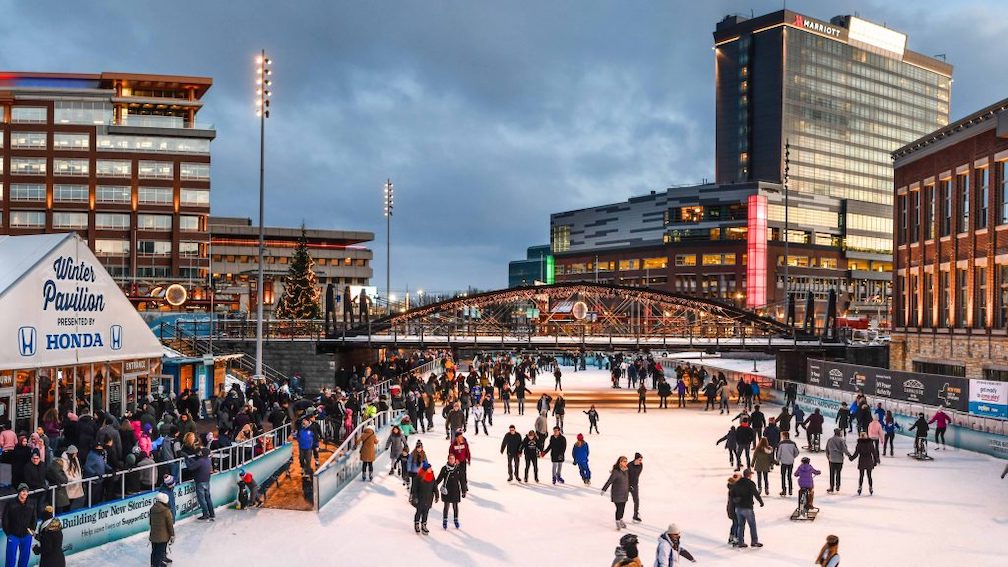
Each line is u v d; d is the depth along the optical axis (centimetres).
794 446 2228
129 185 10112
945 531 1866
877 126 18850
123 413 2602
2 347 2036
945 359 4509
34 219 9925
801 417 3284
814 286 14962
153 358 2789
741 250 14438
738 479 1731
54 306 2238
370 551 1664
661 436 3309
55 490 1530
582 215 17425
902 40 19238
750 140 17938
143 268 10088
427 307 5559
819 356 5312
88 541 1575
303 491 2089
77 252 2345
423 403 3400
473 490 2294
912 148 4947
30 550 1350
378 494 2191
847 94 18338
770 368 6562
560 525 1905
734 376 5225
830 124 18012
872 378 3681
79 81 10819
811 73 17775
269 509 1966
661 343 5162
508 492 2269
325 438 2639
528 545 1733
